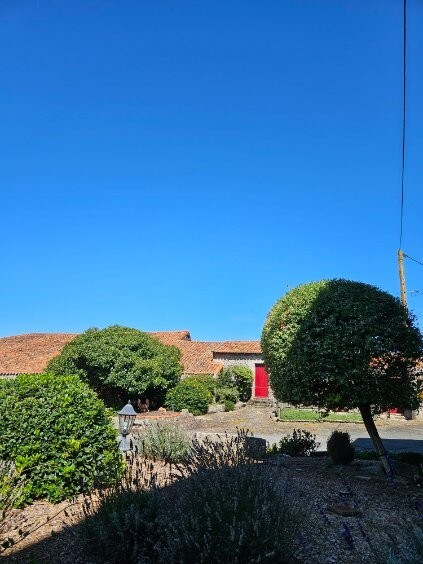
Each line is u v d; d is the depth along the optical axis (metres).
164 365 23.73
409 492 6.52
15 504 5.28
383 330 7.04
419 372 7.37
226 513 4.08
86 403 6.52
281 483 5.40
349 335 7.02
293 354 7.36
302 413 23.59
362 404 7.30
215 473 4.80
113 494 4.85
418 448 14.33
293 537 4.27
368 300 7.36
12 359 31.17
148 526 4.24
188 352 33.25
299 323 7.54
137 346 23.48
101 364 22.17
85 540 4.37
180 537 3.96
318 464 8.54
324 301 7.46
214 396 28.16
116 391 23.48
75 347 22.83
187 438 8.84
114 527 4.29
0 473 5.55
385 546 4.29
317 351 7.10
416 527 4.13
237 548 3.74
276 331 7.83
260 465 5.55
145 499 4.71
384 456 7.43
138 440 8.83
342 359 6.97
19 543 4.71
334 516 5.43
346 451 8.52
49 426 6.05
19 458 5.68
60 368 22.69
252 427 19.55
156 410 24.05
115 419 16.30
